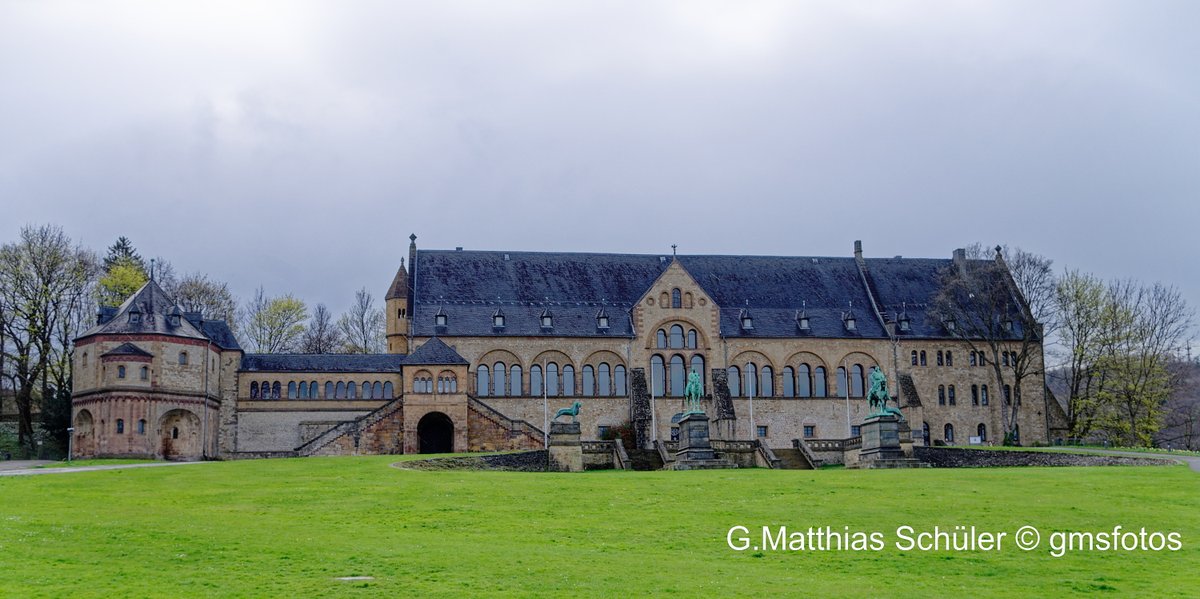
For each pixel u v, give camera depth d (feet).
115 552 105.09
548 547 113.60
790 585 96.22
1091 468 203.41
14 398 385.29
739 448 303.89
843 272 399.85
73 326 359.25
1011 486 164.25
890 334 374.63
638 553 111.24
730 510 139.54
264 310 479.82
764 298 383.24
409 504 144.97
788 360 368.07
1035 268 368.68
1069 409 373.61
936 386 374.22
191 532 117.80
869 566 106.42
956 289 383.86
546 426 348.38
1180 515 134.72
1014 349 380.58
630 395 353.92
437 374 320.70
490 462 255.50
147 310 313.94
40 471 207.62
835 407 365.61
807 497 152.97
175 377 310.65
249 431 331.16
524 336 353.92
